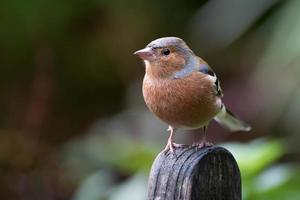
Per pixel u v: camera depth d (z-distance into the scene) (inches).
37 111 501.4
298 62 417.1
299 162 462.6
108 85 559.2
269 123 475.5
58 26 526.9
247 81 506.9
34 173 482.3
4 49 531.2
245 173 270.7
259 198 272.1
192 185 199.3
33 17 517.7
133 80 545.3
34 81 514.3
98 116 555.5
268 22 467.5
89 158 445.1
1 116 534.9
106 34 538.9
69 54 541.0
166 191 203.6
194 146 254.8
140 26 535.5
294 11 399.9
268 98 467.2
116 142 392.2
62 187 470.9
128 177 403.2
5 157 486.0
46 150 495.2
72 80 549.6
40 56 522.6
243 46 531.2
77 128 544.4
